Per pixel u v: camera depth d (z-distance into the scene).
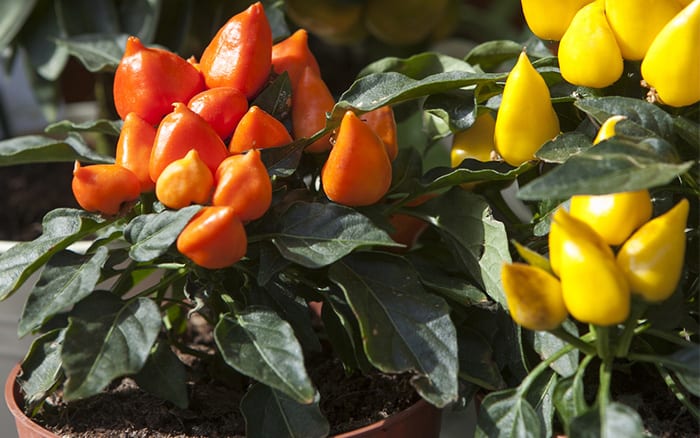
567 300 0.48
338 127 0.54
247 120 0.52
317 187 0.56
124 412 0.54
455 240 0.54
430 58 0.60
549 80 0.55
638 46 0.51
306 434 0.51
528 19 0.54
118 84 0.53
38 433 0.53
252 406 0.51
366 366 0.54
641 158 0.47
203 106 0.52
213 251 0.49
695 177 0.51
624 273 0.48
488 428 0.50
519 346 0.52
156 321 0.50
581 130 0.54
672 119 0.50
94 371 0.49
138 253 0.49
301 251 0.51
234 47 0.53
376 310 0.51
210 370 0.57
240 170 0.50
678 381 0.53
